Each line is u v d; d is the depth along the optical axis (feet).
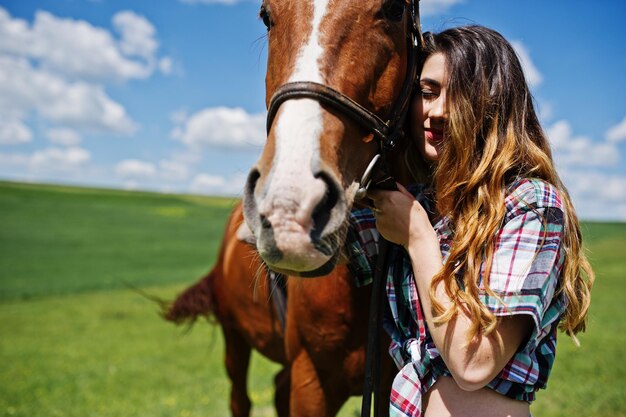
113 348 28.35
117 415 16.93
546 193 5.26
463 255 5.19
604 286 43.70
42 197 165.89
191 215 155.22
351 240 6.27
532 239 5.03
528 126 5.86
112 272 65.05
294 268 4.53
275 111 5.35
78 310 41.63
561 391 16.96
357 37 5.53
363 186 5.45
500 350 4.89
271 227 4.48
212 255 85.40
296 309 7.64
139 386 20.67
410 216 5.47
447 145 5.74
